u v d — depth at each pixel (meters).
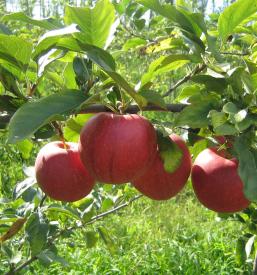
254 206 0.74
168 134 0.37
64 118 0.33
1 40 0.38
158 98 0.37
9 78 0.40
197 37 0.43
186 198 1.65
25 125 0.32
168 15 0.42
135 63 1.74
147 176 0.39
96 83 0.42
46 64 0.38
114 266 1.15
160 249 1.26
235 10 0.44
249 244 0.74
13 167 1.50
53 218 0.67
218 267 1.17
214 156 0.41
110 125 0.36
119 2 0.78
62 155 0.40
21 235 0.72
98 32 0.39
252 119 0.36
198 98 0.40
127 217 1.49
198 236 1.38
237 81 0.39
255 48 0.53
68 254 1.15
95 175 0.36
